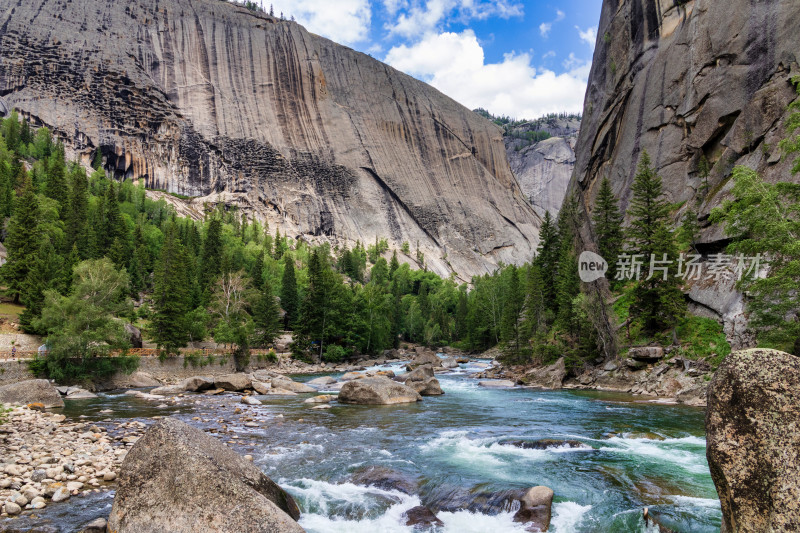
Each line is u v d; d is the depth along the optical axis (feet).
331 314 254.47
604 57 294.87
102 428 69.72
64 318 138.00
